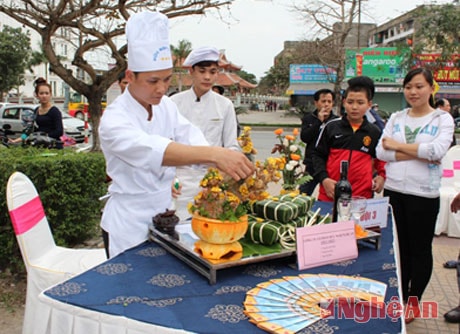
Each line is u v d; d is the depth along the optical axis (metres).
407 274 2.93
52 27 6.03
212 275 1.43
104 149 1.81
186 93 3.09
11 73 26.91
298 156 2.38
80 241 4.27
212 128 3.07
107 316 1.22
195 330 1.15
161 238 1.73
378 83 22.77
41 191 3.50
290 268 1.61
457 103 23.72
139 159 1.58
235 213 1.50
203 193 1.49
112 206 1.86
